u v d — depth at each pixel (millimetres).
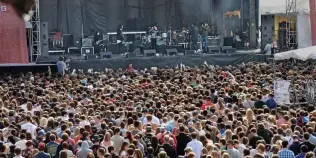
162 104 52281
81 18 117312
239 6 121562
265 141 37125
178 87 63844
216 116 43250
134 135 36656
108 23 120125
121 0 120625
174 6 123000
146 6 122312
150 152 32031
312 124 39000
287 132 36062
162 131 37156
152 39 115062
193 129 37062
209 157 28406
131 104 51438
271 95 56812
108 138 33562
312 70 81875
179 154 35719
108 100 54969
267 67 88375
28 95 59781
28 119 40531
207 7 122500
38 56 100188
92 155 29219
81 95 58781
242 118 41625
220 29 121438
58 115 45938
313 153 29234
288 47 112812
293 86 63688
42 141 35000
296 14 112625
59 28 116188
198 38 117812
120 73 87375
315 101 63031
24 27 95000
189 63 108938
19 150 30203
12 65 93625
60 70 95812
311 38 112125
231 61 111250
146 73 82812
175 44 117000
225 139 33375
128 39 116688
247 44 121500
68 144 32844
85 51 111250
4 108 47781
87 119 42656
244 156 30891
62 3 116125
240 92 60781
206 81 72188
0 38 93562
